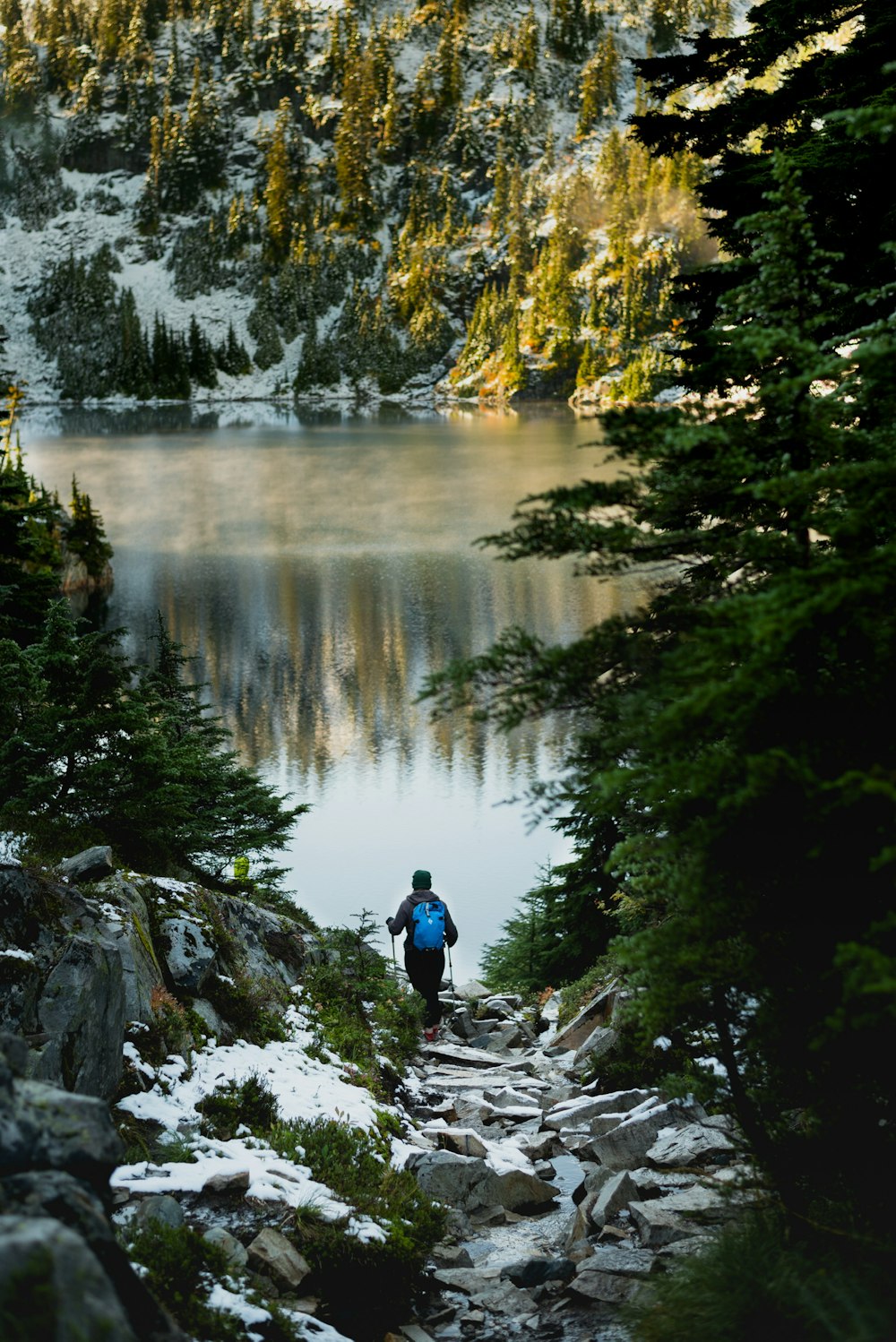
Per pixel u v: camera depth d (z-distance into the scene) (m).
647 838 4.92
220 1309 5.27
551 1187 8.11
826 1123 5.23
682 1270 5.40
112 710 10.66
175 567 111.75
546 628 82.00
